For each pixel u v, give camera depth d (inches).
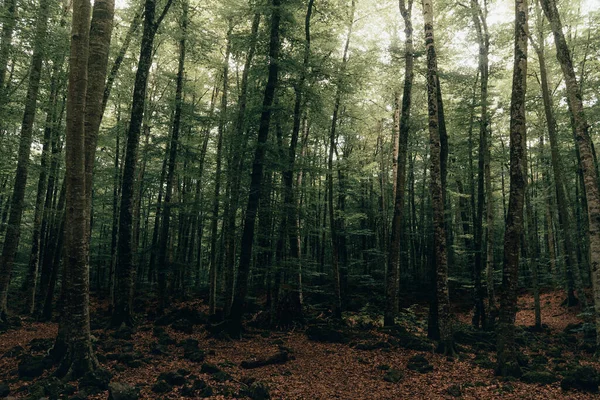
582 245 852.6
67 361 302.5
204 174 813.2
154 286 1008.2
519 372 361.4
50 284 619.5
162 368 357.7
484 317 629.9
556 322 739.4
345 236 974.4
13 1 479.2
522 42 373.1
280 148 528.7
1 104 497.0
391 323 610.9
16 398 258.8
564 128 797.2
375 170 1113.4
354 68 704.4
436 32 703.7
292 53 620.7
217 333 504.1
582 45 691.4
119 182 776.9
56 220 660.1
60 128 598.2
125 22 676.7
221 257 849.5
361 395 318.7
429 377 366.6
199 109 693.9
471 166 752.3
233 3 622.2
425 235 1162.6
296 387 332.5
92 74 332.8
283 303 615.8
